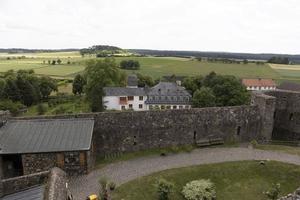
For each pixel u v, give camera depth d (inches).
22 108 3201.3
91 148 1018.7
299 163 1075.3
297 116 1363.2
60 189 596.4
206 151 1181.7
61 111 2994.6
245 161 1082.7
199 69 6550.2
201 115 1227.2
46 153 923.4
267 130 1311.5
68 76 5374.0
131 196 857.5
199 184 928.9
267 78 5580.7
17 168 957.8
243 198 917.2
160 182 871.1
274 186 950.4
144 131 1169.4
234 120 1268.5
